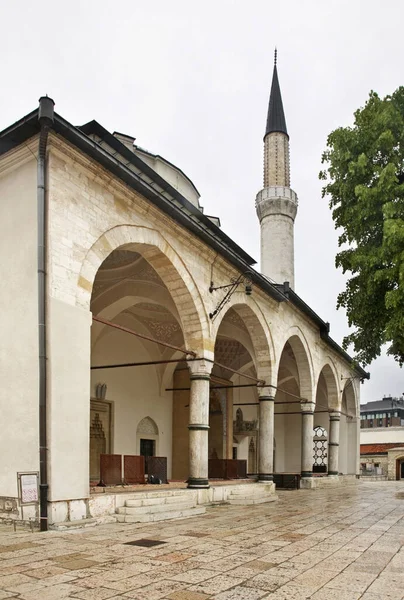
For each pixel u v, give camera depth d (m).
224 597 5.14
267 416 18.69
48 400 8.96
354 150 13.61
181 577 5.89
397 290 11.93
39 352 9.00
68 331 9.48
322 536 9.05
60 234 9.61
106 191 10.91
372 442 55.78
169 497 12.24
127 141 16.81
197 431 13.91
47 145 9.49
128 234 11.50
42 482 8.70
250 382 28.59
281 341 20.25
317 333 25.47
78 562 6.54
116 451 19.34
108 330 19.12
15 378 9.41
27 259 9.56
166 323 20.67
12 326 9.61
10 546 7.45
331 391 29.42
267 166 34.59
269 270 32.31
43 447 8.79
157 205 12.09
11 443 9.27
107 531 8.91
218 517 11.57
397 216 12.51
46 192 9.49
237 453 28.42
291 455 33.97
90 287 10.23
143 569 6.24
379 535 9.27
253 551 7.48
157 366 22.20
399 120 12.98
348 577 6.01
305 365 23.94
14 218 9.91
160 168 18.23
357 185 12.88
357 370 34.03
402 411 74.88
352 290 14.47
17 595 5.13
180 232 13.22
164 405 22.50
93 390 18.52
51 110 9.05
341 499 17.94
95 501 9.88
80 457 9.43
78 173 10.19
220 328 21.42
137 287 17.02
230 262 15.72
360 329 14.50
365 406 81.19
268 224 32.97
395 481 38.72
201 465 13.88
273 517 11.84
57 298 9.36
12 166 10.12
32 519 8.77
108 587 5.44
